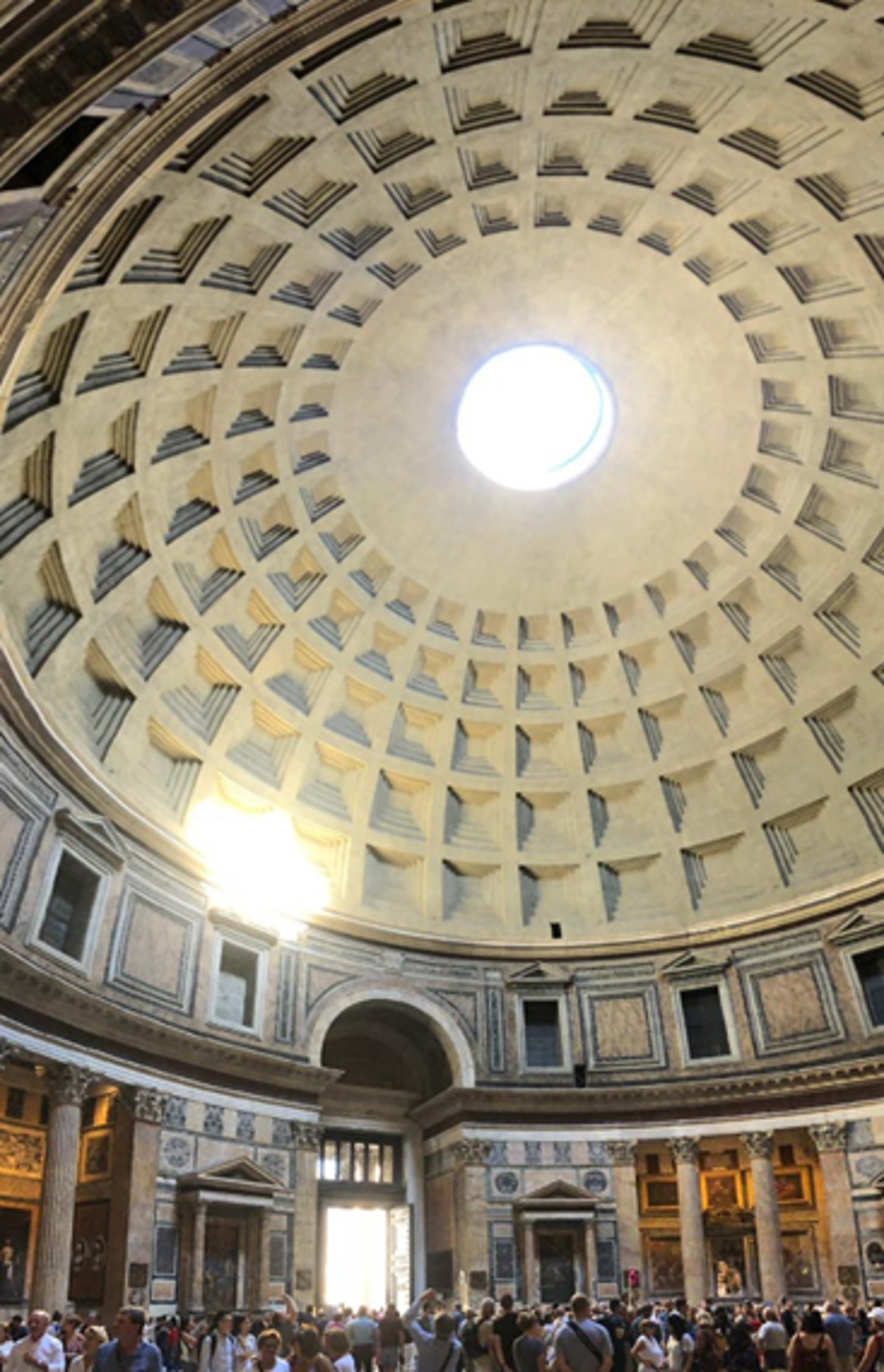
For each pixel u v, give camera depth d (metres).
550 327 25.61
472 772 31.34
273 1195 23.53
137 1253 20.41
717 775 30.69
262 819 27.81
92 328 18.34
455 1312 16.50
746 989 28.44
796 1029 27.28
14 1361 10.10
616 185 21.55
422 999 28.73
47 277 8.73
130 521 22.78
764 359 25.05
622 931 30.42
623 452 27.91
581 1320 9.84
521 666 31.23
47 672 21.80
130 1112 21.66
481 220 22.31
